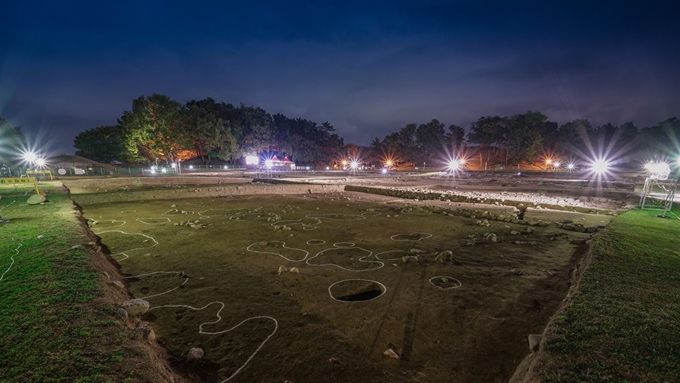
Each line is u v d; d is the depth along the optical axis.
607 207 16.25
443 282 5.99
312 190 24.12
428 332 4.24
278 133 81.38
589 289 4.55
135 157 54.03
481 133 83.06
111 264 6.77
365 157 98.31
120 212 13.95
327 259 7.46
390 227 11.14
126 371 2.80
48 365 2.80
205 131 58.00
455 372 3.46
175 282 6.01
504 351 3.83
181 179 30.23
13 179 22.55
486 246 8.61
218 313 4.77
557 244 8.83
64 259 5.67
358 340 4.05
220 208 15.55
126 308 4.36
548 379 2.67
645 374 2.68
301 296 5.38
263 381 3.31
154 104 50.12
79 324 3.52
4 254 5.96
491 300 5.20
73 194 17.50
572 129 80.50
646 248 6.84
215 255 7.74
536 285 5.85
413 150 87.31
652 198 19.48
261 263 7.14
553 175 51.56
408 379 3.35
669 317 3.69
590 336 3.30
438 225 11.52
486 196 20.36
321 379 3.33
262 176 41.00
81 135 66.94
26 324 3.46
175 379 3.17
